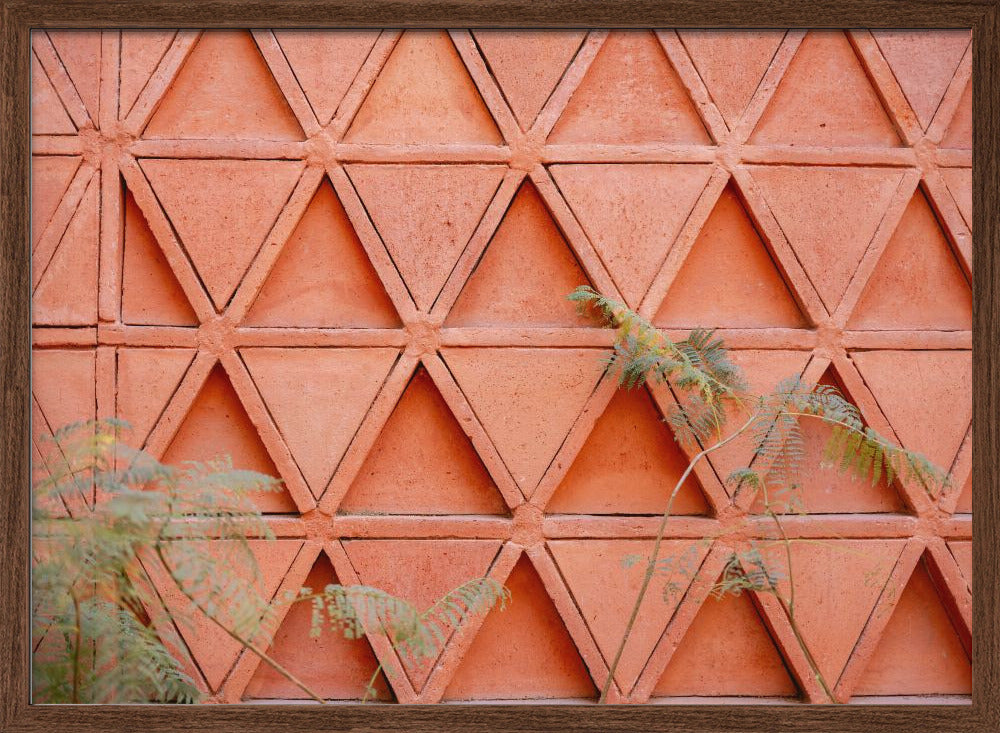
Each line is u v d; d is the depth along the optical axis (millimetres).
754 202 2686
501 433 2637
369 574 2609
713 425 2668
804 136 2738
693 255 2740
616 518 2664
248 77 2676
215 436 2660
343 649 2646
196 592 2561
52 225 2596
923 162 2730
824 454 2715
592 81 2707
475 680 2650
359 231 2621
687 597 2650
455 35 2658
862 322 2750
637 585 2652
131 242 2658
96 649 2432
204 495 2199
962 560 2713
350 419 2625
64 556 2307
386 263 2621
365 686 2635
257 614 2275
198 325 2639
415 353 2627
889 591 2688
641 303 2656
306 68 2641
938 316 2762
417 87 2672
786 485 2682
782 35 2713
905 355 2734
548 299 2701
